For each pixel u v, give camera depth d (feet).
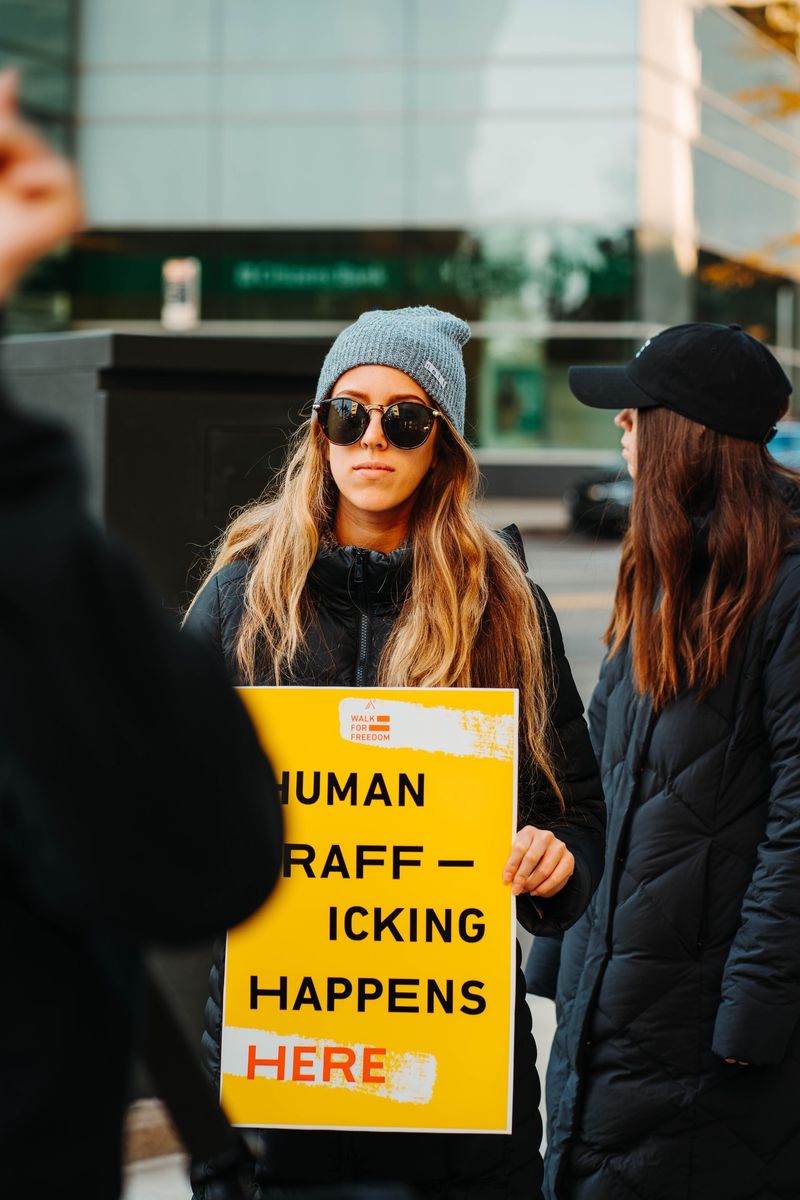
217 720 6.03
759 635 14.01
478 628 12.57
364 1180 12.09
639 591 14.60
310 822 12.05
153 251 149.89
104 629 5.62
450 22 145.89
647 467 14.89
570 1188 14.53
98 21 147.54
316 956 11.98
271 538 12.80
